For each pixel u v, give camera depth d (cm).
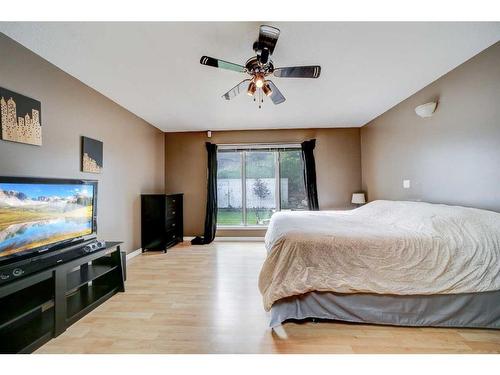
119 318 198
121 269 251
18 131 197
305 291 180
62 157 243
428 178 287
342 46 206
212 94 310
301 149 491
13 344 156
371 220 269
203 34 188
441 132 265
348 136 489
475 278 171
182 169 511
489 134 210
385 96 323
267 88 219
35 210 192
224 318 198
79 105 267
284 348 161
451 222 192
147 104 346
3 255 168
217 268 325
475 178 224
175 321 194
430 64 238
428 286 175
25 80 204
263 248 436
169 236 437
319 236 192
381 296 183
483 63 214
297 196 507
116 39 193
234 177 516
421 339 168
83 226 242
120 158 350
